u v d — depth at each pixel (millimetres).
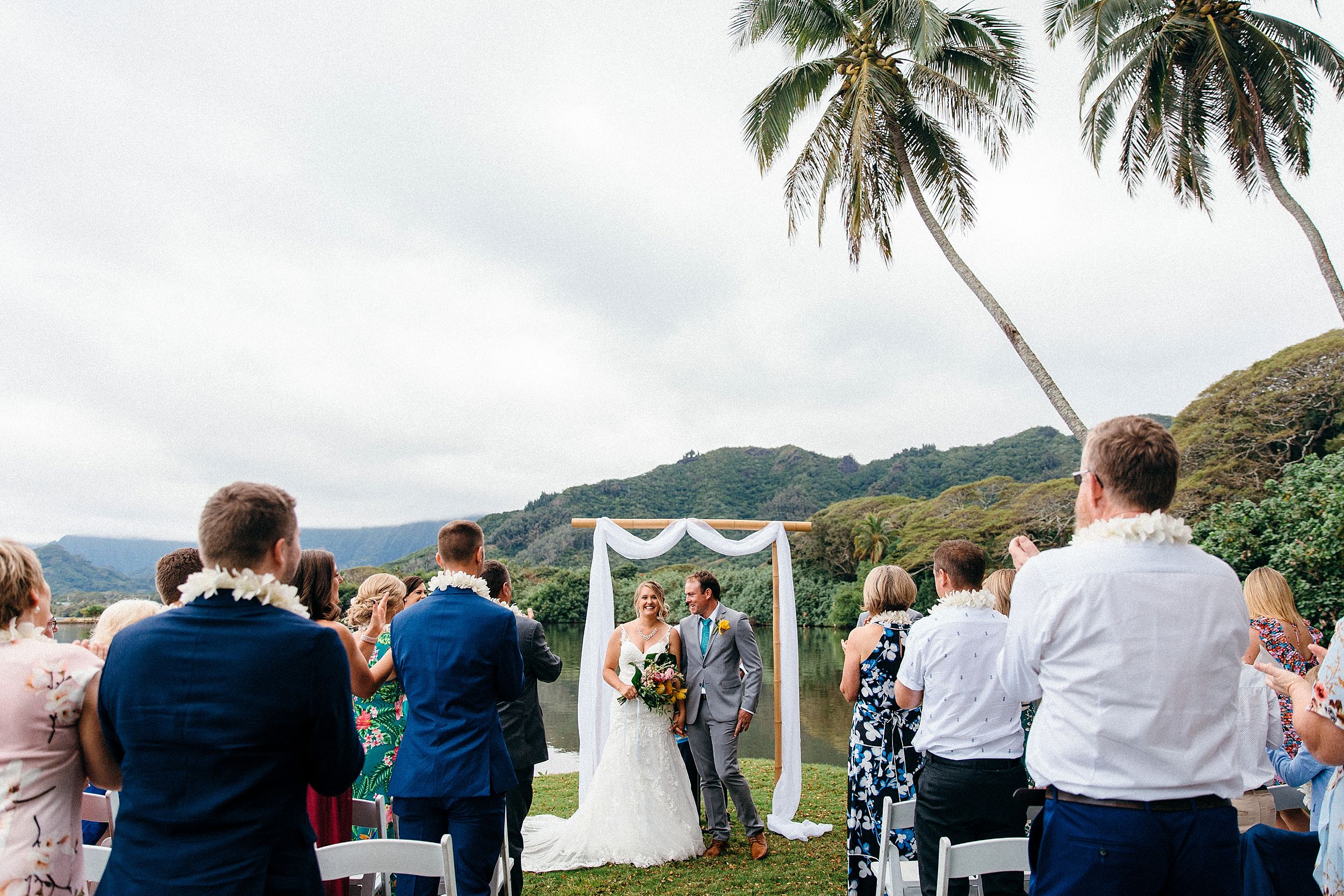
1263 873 2471
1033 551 2301
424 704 2959
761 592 41031
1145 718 1677
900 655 4043
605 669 5707
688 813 5543
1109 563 1772
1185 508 29859
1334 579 16469
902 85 13609
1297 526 17188
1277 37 13023
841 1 14234
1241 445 30906
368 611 3996
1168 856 1645
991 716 2820
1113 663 1708
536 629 4227
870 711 4062
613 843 5328
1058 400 11953
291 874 1776
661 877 4992
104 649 2887
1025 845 2283
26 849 1730
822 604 49906
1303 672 3670
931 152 14336
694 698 5598
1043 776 1795
